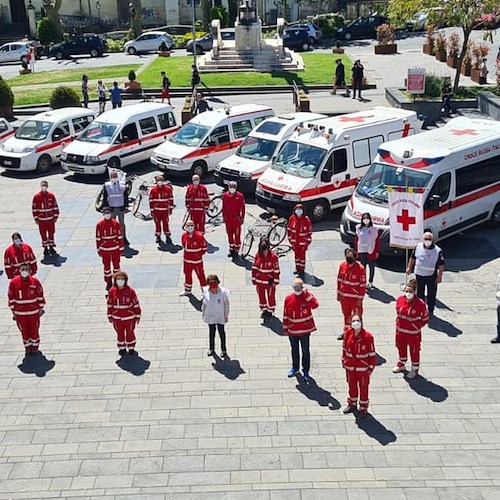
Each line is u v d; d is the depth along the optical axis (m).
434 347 12.42
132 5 55.00
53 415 10.78
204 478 9.32
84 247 17.42
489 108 27.17
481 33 45.56
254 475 9.35
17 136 24.22
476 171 16.84
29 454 9.91
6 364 12.27
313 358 12.12
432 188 15.98
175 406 10.91
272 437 10.11
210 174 22.78
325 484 9.16
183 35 55.03
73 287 15.23
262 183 18.72
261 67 39.16
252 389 11.28
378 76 36.56
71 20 63.22
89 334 13.22
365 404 10.41
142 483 9.27
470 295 14.32
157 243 17.53
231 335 12.97
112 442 10.10
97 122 23.55
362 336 10.12
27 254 13.73
